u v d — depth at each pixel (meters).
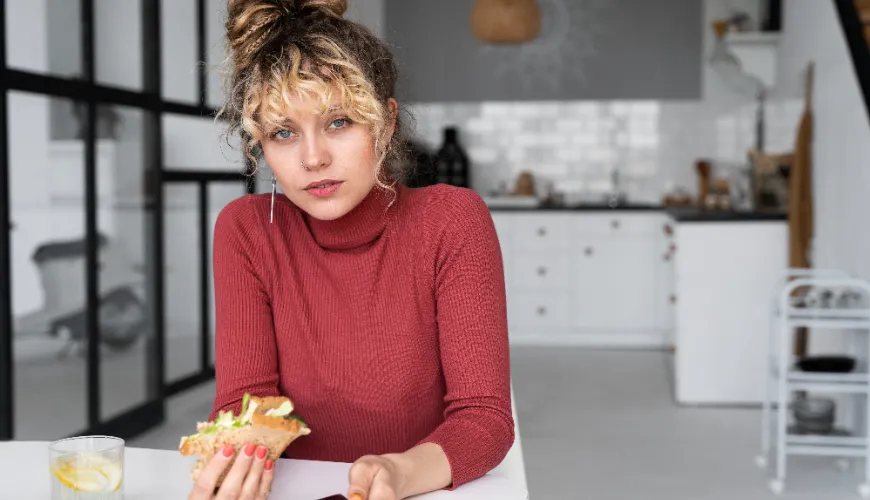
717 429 3.96
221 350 1.23
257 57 1.07
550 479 3.29
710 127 6.49
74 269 3.37
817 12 4.27
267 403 1.02
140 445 3.65
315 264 1.22
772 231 4.31
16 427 3.02
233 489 0.95
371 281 1.20
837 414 3.72
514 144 6.68
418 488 1.01
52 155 3.23
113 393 3.67
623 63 6.55
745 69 5.41
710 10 6.45
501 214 6.11
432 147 6.71
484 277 1.17
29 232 3.10
